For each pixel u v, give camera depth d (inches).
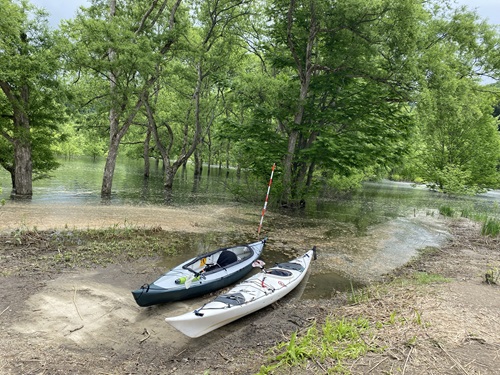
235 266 344.8
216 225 595.2
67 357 203.2
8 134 738.2
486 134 1359.5
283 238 542.9
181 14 974.4
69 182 1023.6
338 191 1262.3
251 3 1033.5
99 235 458.6
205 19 1015.0
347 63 722.2
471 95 763.4
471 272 389.1
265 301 278.7
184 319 220.5
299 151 781.3
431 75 673.0
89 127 1021.8
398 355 189.5
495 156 1380.4
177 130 1606.8
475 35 784.3
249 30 1102.4
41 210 599.5
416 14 607.2
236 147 896.3
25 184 733.9
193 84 1021.8
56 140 797.9
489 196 1657.2
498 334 215.2
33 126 735.7
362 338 210.7
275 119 887.7
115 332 237.8
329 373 173.8
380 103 731.4
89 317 253.9
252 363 199.9
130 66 697.6
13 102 655.1
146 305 267.7
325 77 754.8
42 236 434.9
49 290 291.0
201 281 301.1
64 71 698.8
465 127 1321.4
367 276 386.0
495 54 807.7
